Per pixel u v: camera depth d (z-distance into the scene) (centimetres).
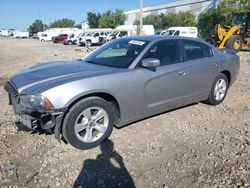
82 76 377
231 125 477
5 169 334
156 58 449
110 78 387
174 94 478
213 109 560
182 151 382
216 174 329
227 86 600
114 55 465
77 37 3806
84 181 315
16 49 2717
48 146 389
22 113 358
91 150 383
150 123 477
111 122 402
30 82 375
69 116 360
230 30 1908
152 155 371
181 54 490
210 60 539
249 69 1091
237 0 3731
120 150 384
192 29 2998
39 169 336
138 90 417
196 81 512
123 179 320
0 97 644
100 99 384
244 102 611
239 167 343
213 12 3875
